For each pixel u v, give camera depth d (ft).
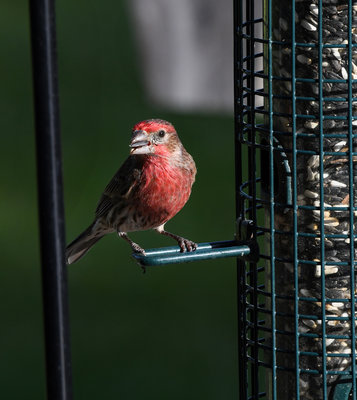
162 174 27.48
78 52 82.58
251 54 24.63
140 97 76.54
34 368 44.86
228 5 74.23
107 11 88.79
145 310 48.24
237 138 25.38
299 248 24.41
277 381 25.04
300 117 23.81
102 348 45.42
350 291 24.31
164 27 75.51
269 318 25.00
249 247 23.84
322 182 23.44
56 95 18.15
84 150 69.67
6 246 56.44
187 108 75.10
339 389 24.45
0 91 77.92
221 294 49.62
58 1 89.86
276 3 24.12
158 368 43.75
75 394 42.37
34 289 51.67
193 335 46.21
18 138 72.28
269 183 24.38
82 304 48.98
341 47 23.58
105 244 54.70
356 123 24.23
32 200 62.80
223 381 42.91
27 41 86.33
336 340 24.53
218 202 59.11
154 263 22.47
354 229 24.41
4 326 48.06
